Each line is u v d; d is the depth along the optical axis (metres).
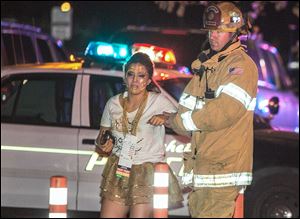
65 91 30.44
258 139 31.94
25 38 42.88
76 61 32.59
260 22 61.34
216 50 18.75
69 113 30.20
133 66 21.41
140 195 21.33
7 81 30.48
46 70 30.69
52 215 18.89
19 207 30.00
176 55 46.56
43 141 29.81
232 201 18.55
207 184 18.45
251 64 18.23
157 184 19.53
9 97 30.36
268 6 58.66
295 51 58.06
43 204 29.91
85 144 29.75
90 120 30.11
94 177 29.69
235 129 18.23
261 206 31.47
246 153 18.50
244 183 18.52
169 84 31.20
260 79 47.34
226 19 18.44
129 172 21.47
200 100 18.55
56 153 29.81
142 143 21.48
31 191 29.88
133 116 21.48
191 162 18.97
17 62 41.53
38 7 63.56
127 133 21.58
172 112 20.75
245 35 19.12
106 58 31.23
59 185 18.92
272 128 33.78
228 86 17.84
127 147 21.55
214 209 18.53
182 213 29.67
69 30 43.50
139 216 21.38
